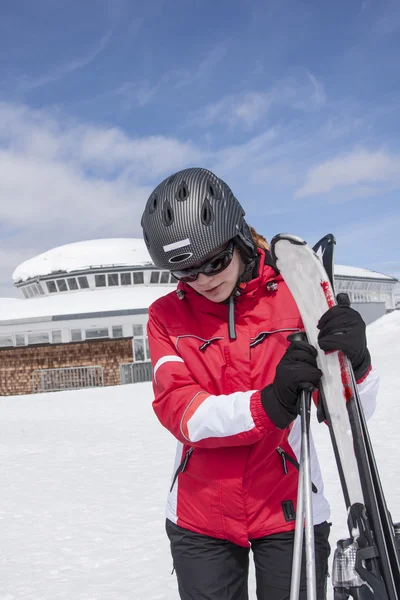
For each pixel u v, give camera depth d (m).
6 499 5.40
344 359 1.40
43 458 7.36
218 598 1.61
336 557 1.33
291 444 1.64
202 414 1.53
